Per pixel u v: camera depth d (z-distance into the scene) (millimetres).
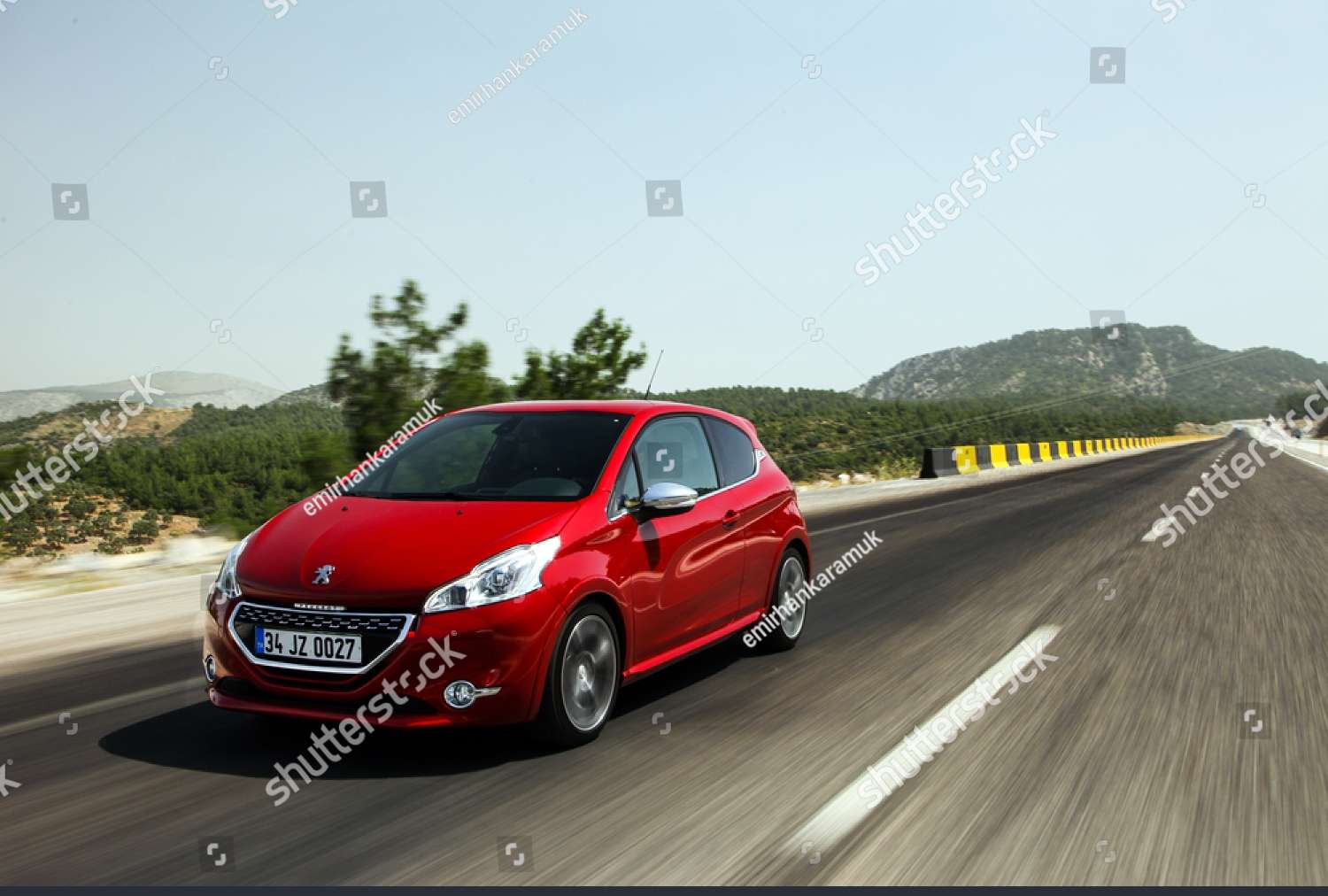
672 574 4836
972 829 3260
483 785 3699
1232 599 7867
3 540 16422
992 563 10000
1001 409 63031
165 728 4516
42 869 2969
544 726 4039
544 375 16781
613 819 3355
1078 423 64625
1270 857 3033
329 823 3316
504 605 3881
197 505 20516
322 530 4293
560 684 4059
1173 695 5016
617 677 4469
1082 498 18625
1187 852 3070
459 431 5207
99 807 3488
